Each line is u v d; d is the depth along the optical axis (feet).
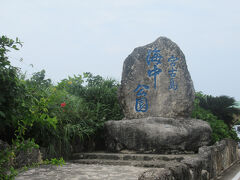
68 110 27.50
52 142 23.31
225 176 25.25
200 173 16.42
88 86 38.42
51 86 25.49
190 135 28.12
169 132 27.91
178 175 12.48
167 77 31.68
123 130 29.30
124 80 33.12
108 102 36.45
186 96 30.99
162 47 32.45
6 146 17.47
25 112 12.26
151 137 28.14
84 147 29.45
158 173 11.09
